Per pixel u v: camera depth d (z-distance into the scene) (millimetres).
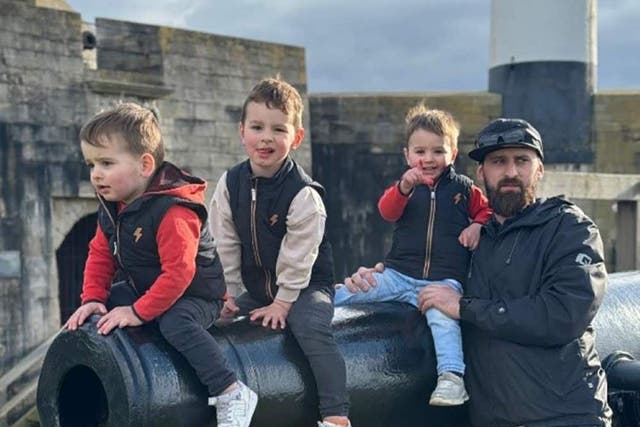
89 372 2164
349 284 2779
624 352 3104
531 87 12508
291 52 12445
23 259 9961
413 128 2744
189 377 2043
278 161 2309
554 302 2338
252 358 2203
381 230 12984
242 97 11953
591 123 12625
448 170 2773
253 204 2348
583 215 2479
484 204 2768
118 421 1976
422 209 2717
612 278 3469
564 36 12461
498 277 2490
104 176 2002
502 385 2418
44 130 10117
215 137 11711
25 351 9961
